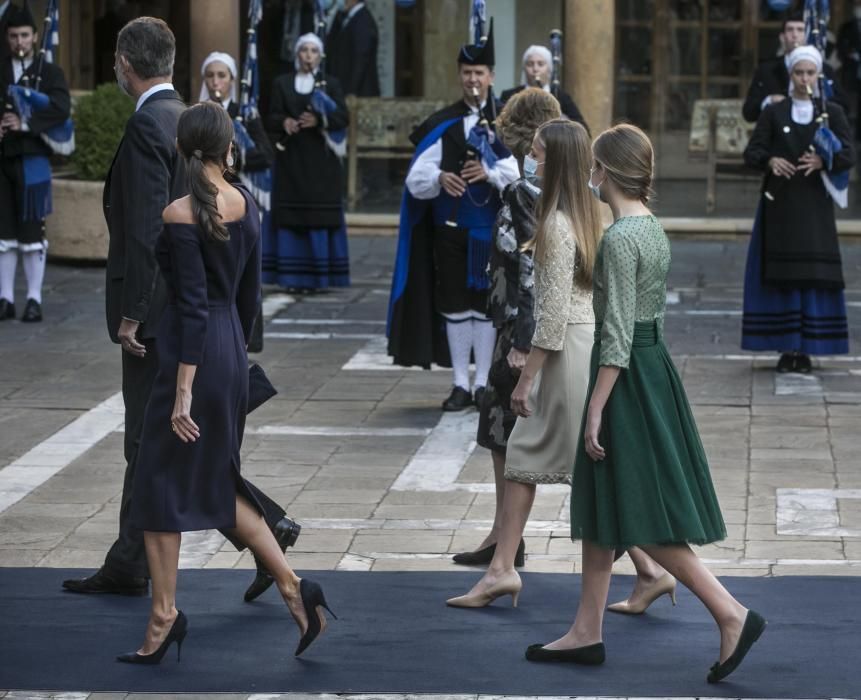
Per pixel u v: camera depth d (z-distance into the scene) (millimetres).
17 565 18891
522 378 16453
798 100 29016
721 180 50938
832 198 29109
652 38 51812
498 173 25438
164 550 15344
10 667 15312
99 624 16625
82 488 22234
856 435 24875
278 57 49000
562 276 16203
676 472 14711
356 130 49438
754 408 26766
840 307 29188
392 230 48719
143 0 49531
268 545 15562
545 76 30391
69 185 42500
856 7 49969
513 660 15469
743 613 14641
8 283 35375
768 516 20547
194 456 15250
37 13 48406
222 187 15398
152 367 17016
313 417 26406
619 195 15023
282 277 38656
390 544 19562
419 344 26766
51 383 29000
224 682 14914
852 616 16594
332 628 16422
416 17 49438
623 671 15141
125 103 42938
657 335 15000
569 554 19219
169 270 15180
